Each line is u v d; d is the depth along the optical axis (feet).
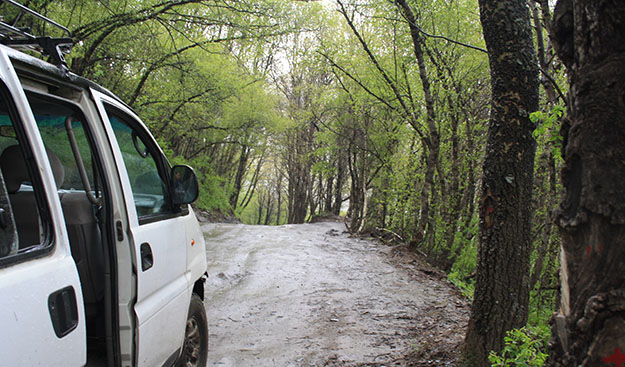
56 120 8.63
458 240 47.47
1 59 5.66
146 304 8.88
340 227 74.74
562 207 5.68
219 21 36.32
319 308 22.58
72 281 6.25
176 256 10.64
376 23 38.47
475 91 43.45
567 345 5.50
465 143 46.80
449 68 38.09
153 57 43.39
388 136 53.06
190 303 12.06
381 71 37.58
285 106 109.60
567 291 5.58
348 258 37.81
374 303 23.77
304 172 123.65
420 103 42.75
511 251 12.19
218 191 94.02
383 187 60.70
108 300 8.15
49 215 6.11
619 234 5.05
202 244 13.15
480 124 42.93
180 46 49.70
